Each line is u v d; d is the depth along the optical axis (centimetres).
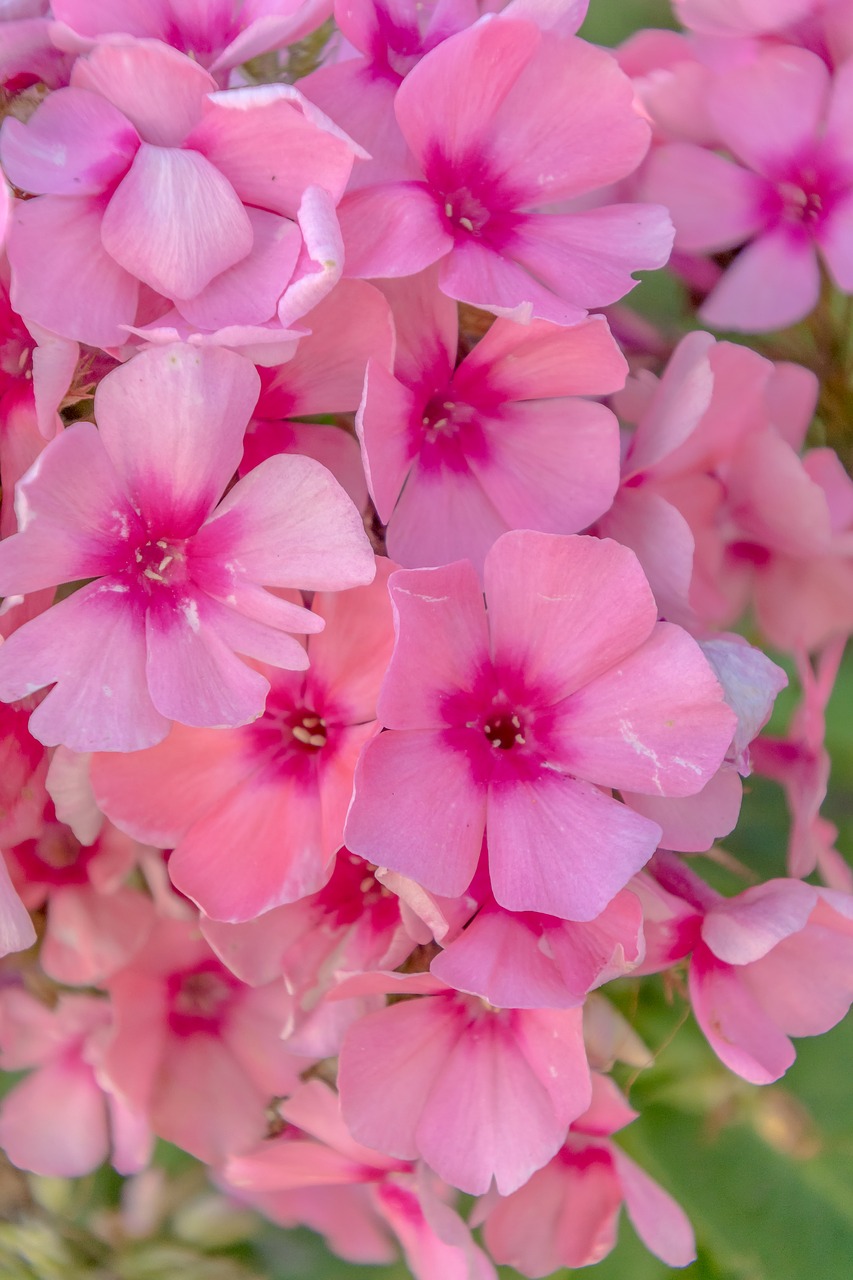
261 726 23
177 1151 27
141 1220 27
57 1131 26
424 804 22
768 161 26
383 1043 23
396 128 23
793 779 27
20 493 21
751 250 26
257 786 23
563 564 22
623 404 25
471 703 22
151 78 22
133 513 22
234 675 22
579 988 22
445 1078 23
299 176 22
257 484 22
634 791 22
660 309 27
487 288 23
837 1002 24
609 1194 25
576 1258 25
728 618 27
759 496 26
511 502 23
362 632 22
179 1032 25
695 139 26
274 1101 25
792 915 23
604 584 22
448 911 22
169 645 22
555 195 24
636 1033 24
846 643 28
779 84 26
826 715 29
